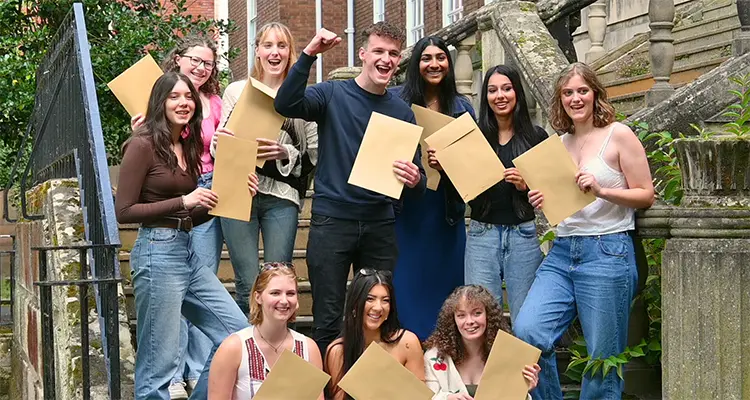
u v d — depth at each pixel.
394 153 4.43
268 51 5.05
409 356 4.33
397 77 8.47
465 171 4.60
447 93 5.13
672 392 4.21
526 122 4.83
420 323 5.15
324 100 4.55
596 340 4.29
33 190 6.59
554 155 4.32
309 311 6.04
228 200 4.45
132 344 5.30
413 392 4.03
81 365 4.62
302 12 16.66
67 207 5.42
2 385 7.28
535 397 4.37
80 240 5.25
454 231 5.20
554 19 6.80
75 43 5.24
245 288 5.04
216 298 4.44
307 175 5.12
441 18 13.09
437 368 4.34
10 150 9.85
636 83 7.91
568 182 4.29
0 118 8.34
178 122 4.33
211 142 4.94
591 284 4.26
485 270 4.85
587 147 4.36
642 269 4.67
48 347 4.74
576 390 5.07
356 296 4.27
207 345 5.29
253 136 4.70
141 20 8.73
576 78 4.32
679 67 7.61
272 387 3.93
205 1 20.22
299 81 4.39
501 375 4.12
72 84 5.41
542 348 4.29
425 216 5.16
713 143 4.07
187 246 4.36
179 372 5.14
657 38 6.04
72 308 4.94
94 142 4.61
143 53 8.52
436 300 5.18
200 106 4.42
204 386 4.39
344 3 16.59
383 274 4.32
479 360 4.35
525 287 4.82
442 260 5.18
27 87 8.20
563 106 4.42
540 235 5.80
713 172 4.11
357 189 4.52
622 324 4.30
